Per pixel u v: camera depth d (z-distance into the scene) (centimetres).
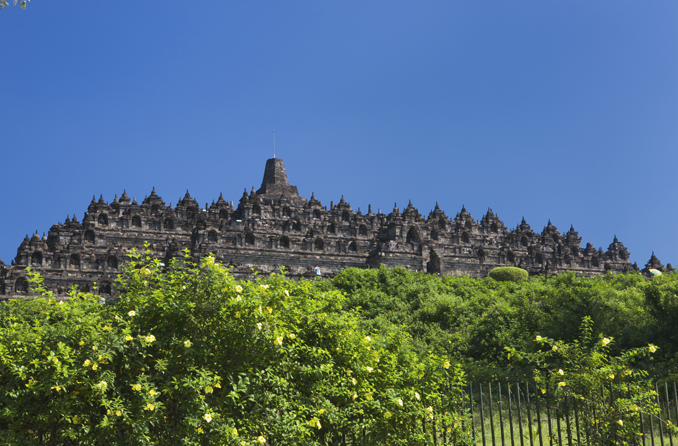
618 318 4331
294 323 1811
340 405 1850
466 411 1939
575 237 12600
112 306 1731
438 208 11762
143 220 9900
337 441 1833
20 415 1480
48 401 1519
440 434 2055
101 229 9588
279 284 1830
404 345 2136
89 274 8694
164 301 1662
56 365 1453
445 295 6319
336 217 10925
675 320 4062
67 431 1466
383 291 7144
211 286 1672
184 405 1553
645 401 1941
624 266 12019
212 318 1659
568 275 5809
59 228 9444
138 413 1519
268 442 1655
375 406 1786
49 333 1566
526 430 2691
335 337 1844
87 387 1512
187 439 1523
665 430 2573
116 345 1523
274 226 10181
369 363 1897
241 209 10394
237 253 9238
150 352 1641
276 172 12344
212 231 9438
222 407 1617
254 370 1675
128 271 1777
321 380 1739
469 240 11362
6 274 8100
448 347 4778
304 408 1678
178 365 1622
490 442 2511
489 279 8125
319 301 1917
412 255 9744
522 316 4769
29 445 1458
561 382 1916
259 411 1641
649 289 4278
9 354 1523
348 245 10000
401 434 1861
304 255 9594
